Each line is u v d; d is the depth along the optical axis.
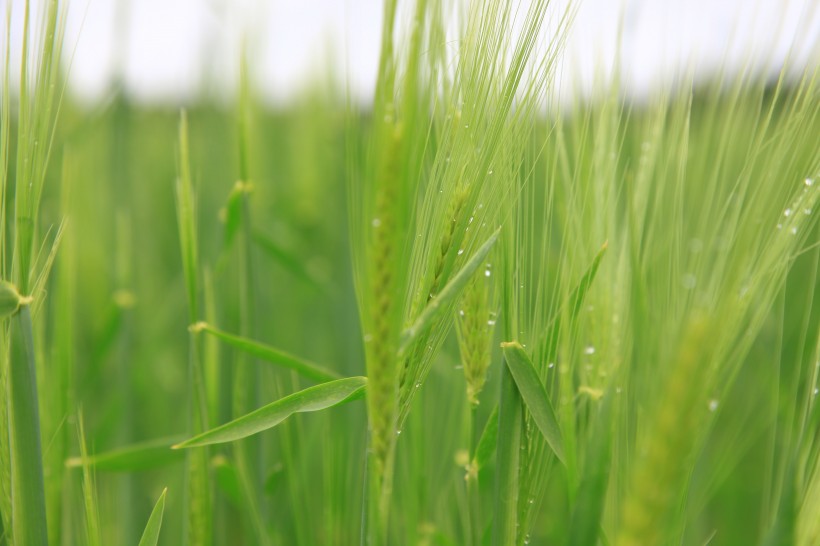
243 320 0.50
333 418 0.56
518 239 0.41
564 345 0.39
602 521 0.41
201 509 0.45
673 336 0.37
